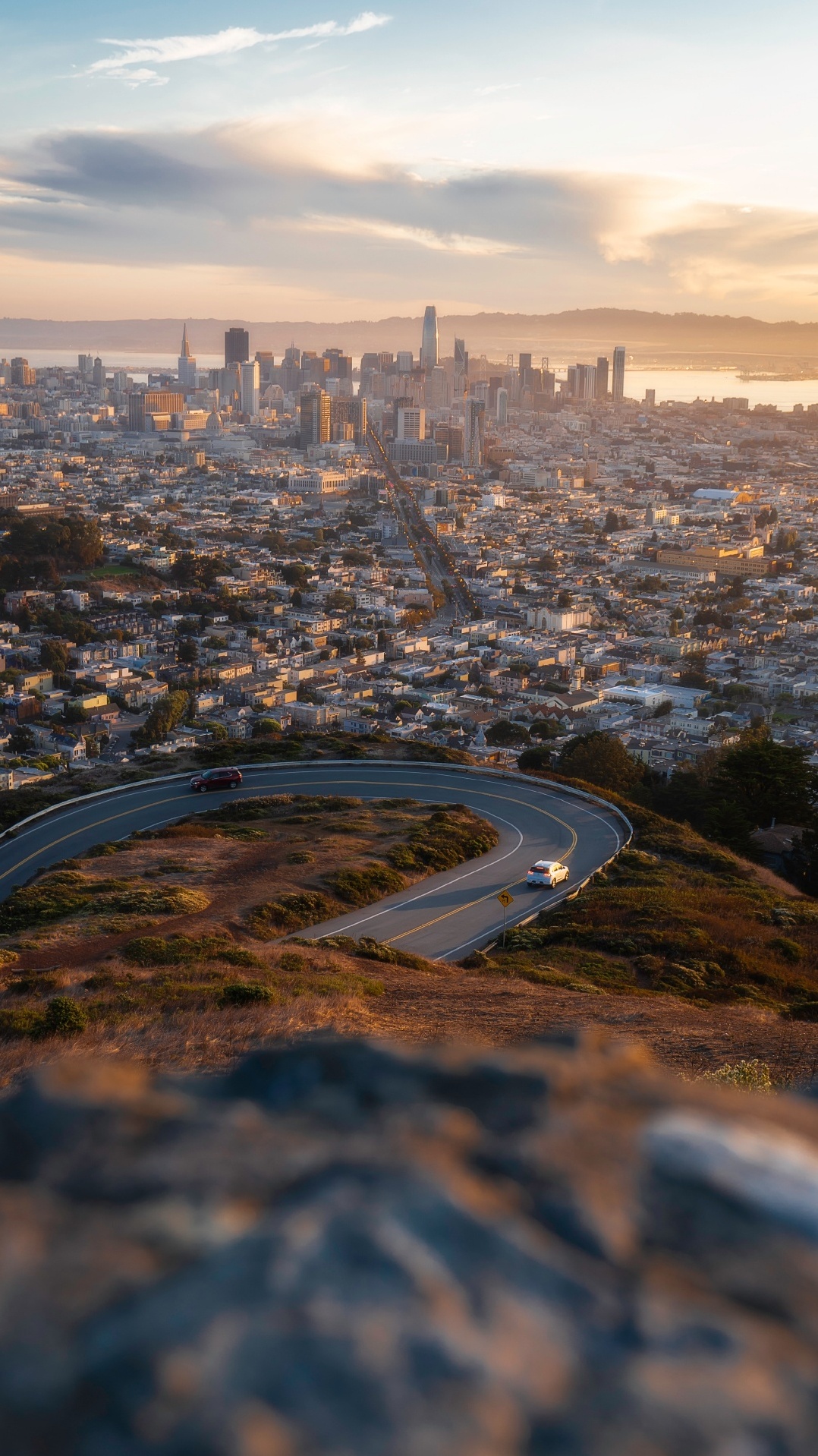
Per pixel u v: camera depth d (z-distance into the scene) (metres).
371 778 69.25
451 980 32.56
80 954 34.72
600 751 90.62
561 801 64.12
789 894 50.66
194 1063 19.64
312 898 43.28
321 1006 25.92
